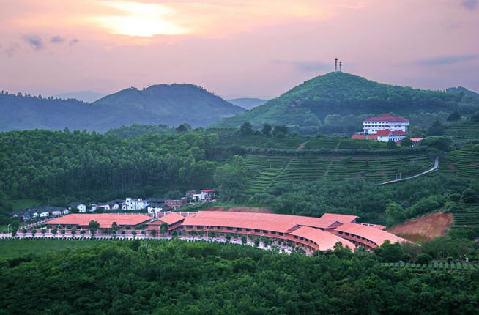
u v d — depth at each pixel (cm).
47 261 18938
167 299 16300
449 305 15638
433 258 19075
